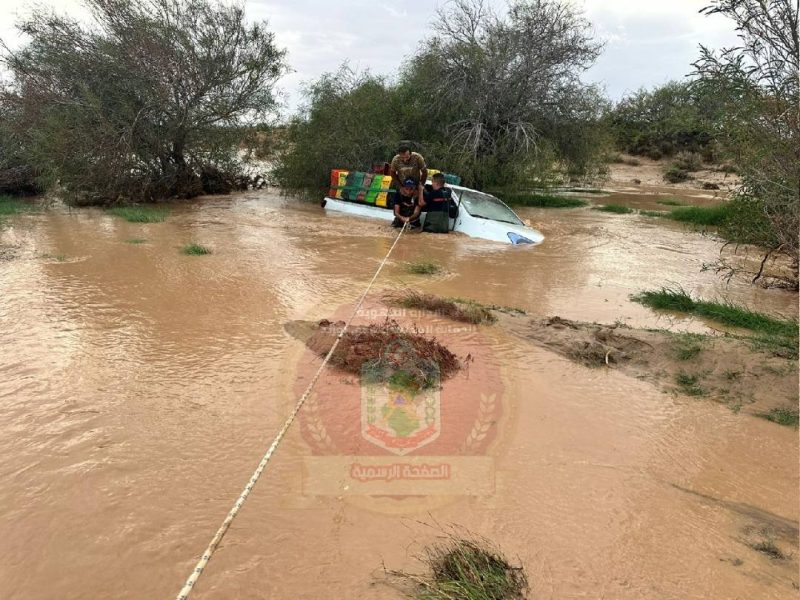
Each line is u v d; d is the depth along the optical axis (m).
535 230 11.73
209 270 8.12
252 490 3.19
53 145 14.18
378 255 9.51
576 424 4.07
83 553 2.72
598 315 6.68
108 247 9.55
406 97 18.75
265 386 4.43
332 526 2.94
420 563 2.70
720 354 5.16
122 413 3.99
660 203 19.02
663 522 3.07
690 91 8.45
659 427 4.09
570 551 2.82
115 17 15.42
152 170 16.59
